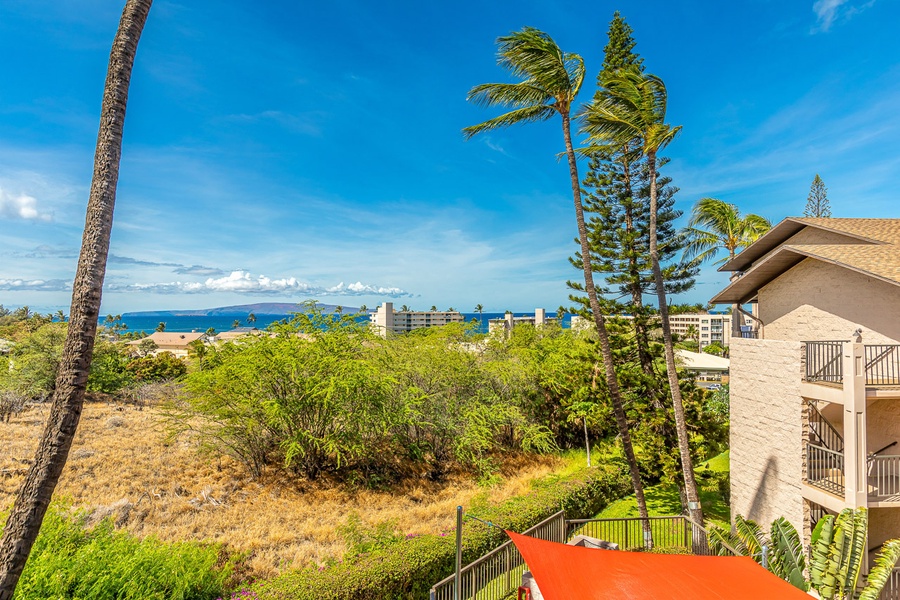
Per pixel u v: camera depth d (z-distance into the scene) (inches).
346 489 692.7
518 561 427.2
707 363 1244.5
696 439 746.2
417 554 402.0
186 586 348.8
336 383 682.2
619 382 717.9
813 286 477.7
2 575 182.4
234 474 692.7
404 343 979.3
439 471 812.6
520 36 443.2
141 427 878.4
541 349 1148.5
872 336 409.7
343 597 343.3
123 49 219.8
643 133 510.0
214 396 683.4
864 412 350.6
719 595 255.9
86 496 562.6
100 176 210.4
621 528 546.0
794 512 410.6
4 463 630.5
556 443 997.8
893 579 352.5
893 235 444.5
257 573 431.8
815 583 309.4
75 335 200.4
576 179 482.9
